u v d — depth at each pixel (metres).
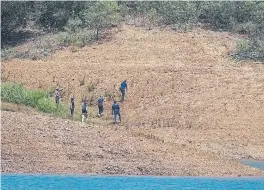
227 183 83.19
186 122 142.75
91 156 92.31
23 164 86.81
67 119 120.19
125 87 159.75
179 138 127.81
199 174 90.00
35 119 107.31
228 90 161.75
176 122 142.75
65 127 104.44
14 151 90.62
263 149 125.06
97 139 100.38
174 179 84.81
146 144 103.12
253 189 78.19
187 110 151.38
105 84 168.88
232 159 110.44
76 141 97.69
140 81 169.00
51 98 154.62
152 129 135.50
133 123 140.00
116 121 138.12
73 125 107.12
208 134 134.38
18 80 172.50
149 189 75.81
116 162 91.12
